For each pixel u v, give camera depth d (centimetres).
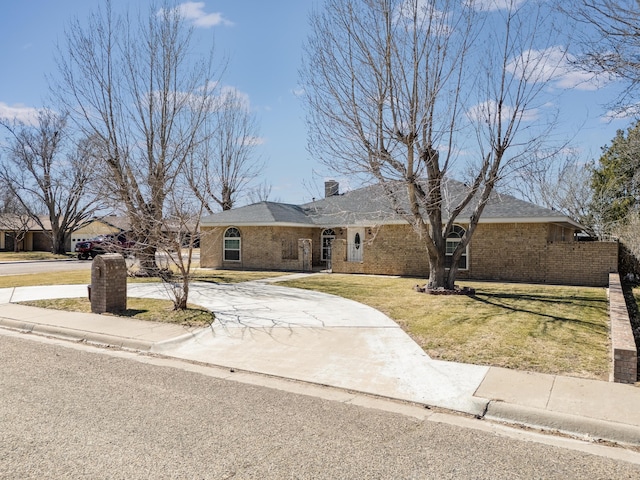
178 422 473
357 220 2128
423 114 1266
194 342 836
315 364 702
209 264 2480
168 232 1093
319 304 1217
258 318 1027
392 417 504
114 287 1091
